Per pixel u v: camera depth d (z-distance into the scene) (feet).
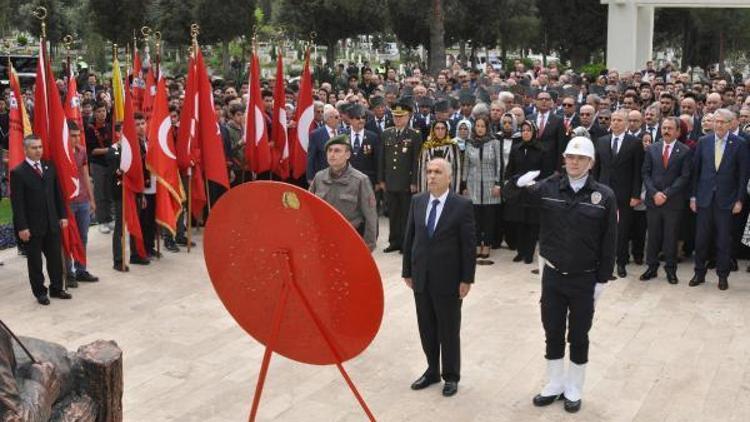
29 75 76.79
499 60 149.28
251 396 21.97
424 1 102.32
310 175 38.78
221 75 110.22
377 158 39.81
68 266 31.78
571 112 42.60
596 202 20.06
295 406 21.34
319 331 13.44
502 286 32.12
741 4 85.56
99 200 41.16
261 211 13.12
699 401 21.40
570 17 125.49
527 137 34.55
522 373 23.40
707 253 32.04
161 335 26.73
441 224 20.97
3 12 104.01
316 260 12.98
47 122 31.04
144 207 35.53
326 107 39.04
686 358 24.36
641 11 95.14
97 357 13.83
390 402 21.47
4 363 11.36
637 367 23.70
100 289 31.89
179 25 97.76
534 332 26.73
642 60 96.53
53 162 30.71
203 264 35.55
